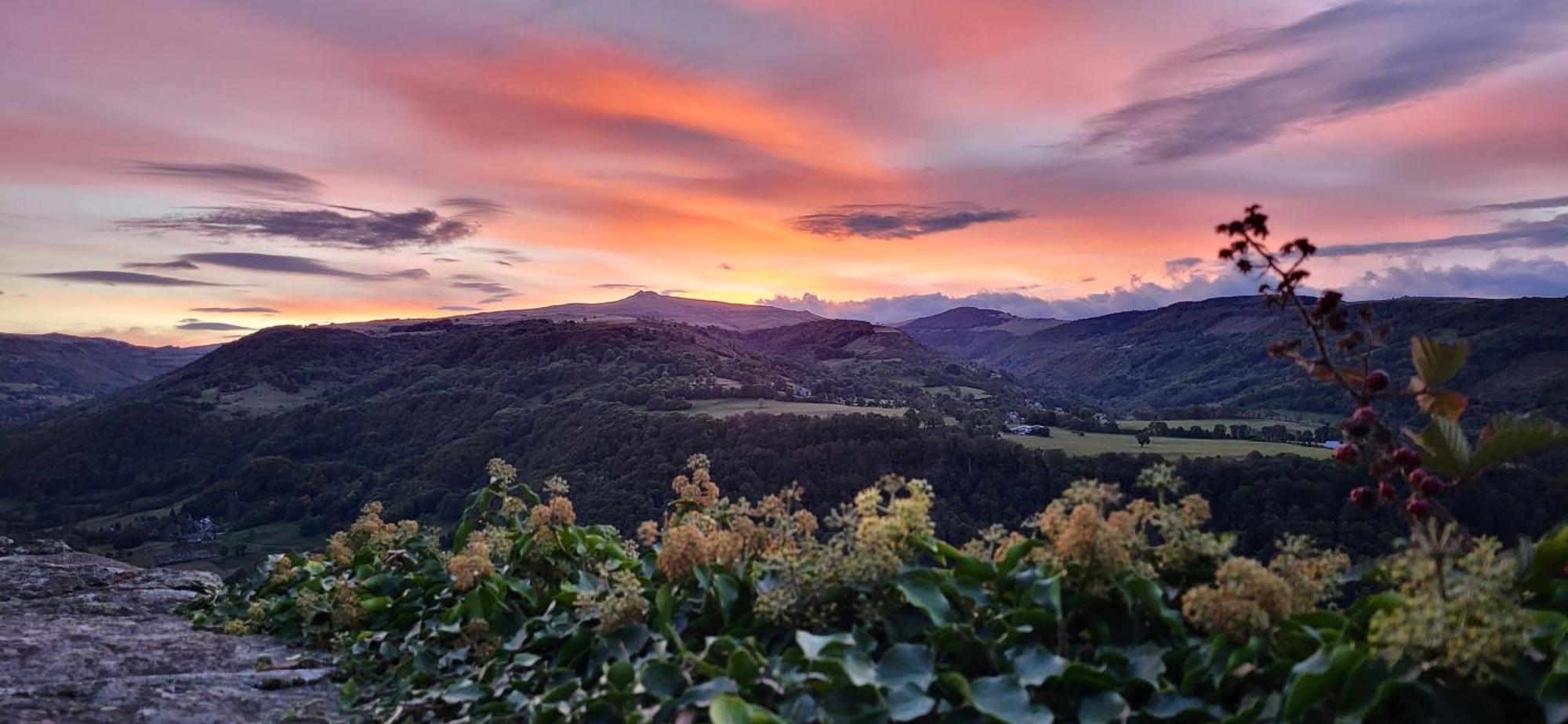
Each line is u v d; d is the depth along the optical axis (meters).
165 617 5.36
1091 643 2.60
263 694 3.85
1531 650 1.87
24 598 5.79
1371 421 2.48
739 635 2.93
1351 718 1.88
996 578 2.81
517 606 3.94
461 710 3.30
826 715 2.32
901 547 2.95
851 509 2.97
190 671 4.21
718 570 3.18
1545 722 1.79
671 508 4.21
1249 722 2.07
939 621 2.57
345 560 5.15
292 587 5.22
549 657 3.53
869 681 2.37
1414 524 2.19
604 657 3.10
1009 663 2.43
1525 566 2.18
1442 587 1.90
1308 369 2.63
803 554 3.12
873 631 2.80
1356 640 2.15
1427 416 2.50
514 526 4.52
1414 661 1.92
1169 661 2.40
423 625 4.21
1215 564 2.61
